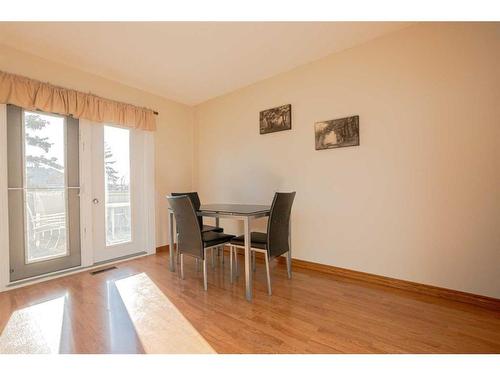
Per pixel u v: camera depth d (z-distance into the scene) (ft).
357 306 6.32
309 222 9.34
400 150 7.36
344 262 8.52
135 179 11.15
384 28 7.23
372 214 7.91
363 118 8.02
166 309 6.22
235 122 11.68
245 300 6.70
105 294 7.09
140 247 11.34
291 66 9.52
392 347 4.66
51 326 5.48
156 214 11.76
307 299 6.74
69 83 8.98
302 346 4.74
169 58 8.66
